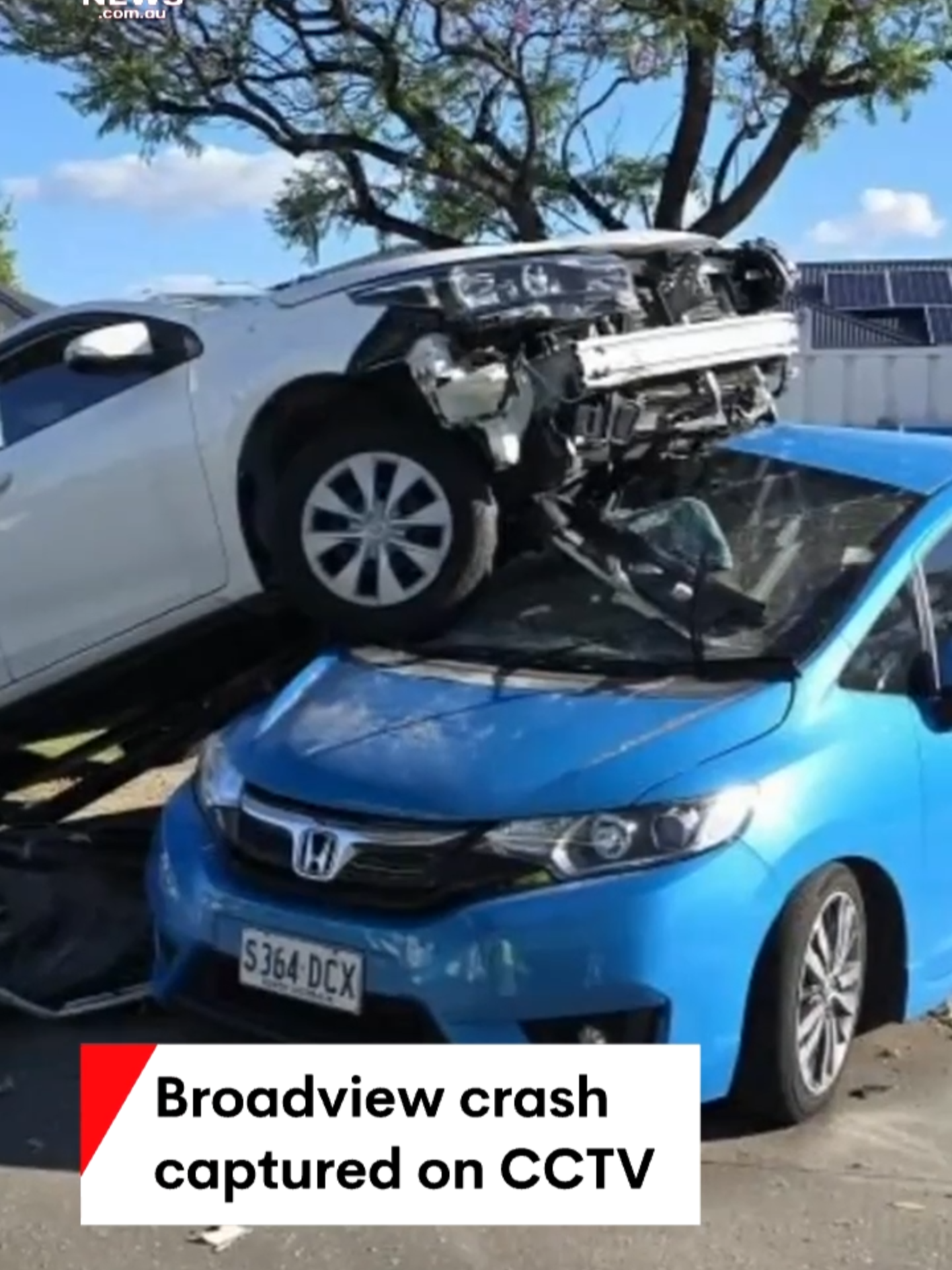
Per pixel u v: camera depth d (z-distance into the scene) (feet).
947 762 18.62
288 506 20.88
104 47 47.01
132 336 21.70
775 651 18.10
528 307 19.43
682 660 18.51
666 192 48.91
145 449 21.99
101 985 20.16
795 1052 16.83
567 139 49.49
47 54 47.11
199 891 17.70
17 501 22.72
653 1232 15.37
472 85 48.65
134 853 22.34
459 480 20.12
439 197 51.65
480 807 16.43
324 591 20.83
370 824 16.71
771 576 19.19
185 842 18.22
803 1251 15.01
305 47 48.44
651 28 46.29
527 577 20.58
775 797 16.56
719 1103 17.25
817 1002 17.16
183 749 24.62
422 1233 15.38
